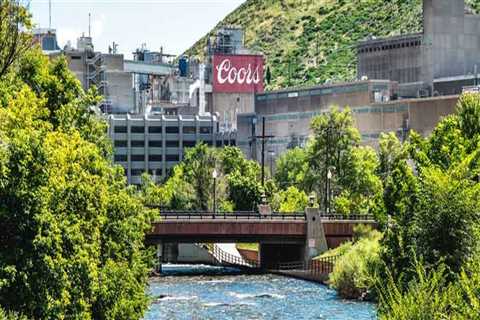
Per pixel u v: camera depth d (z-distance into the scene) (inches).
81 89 6003.9
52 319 3624.5
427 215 5152.6
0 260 3545.8
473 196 5128.0
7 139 3661.4
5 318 3376.0
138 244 5511.8
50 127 4552.2
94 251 4311.0
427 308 3503.9
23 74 5826.8
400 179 7770.7
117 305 4675.2
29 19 5777.6
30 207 3619.6
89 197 4384.8
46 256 3622.0
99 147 6013.8
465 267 4473.4
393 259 5457.7
